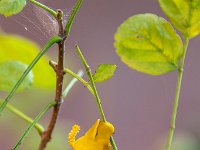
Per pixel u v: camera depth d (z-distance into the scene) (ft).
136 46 0.98
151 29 0.98
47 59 1.23
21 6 1.00
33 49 1.25
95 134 0.97
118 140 4.44
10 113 1.83
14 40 1.23
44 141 1.01
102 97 4.47
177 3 0.98
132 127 4.48
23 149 1.84
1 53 1.26
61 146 1.83
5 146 2.86
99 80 0.98
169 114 4.51
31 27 1.16
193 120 4.46
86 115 4.21
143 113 4.50
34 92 1.85
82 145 0.97
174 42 0.98
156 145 4.20
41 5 0.97
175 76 4.49
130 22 0.98
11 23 2.68
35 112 1.86
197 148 2.70
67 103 4.15
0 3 0.99
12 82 1.15
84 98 4.22
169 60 0.98
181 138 2.69
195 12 0.98
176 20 0.98
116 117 4.49
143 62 0.99
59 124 1.91
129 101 4.53
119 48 0.99
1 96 1.57
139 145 4.42
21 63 1.16
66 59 1.90
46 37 1.13
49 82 1.26
